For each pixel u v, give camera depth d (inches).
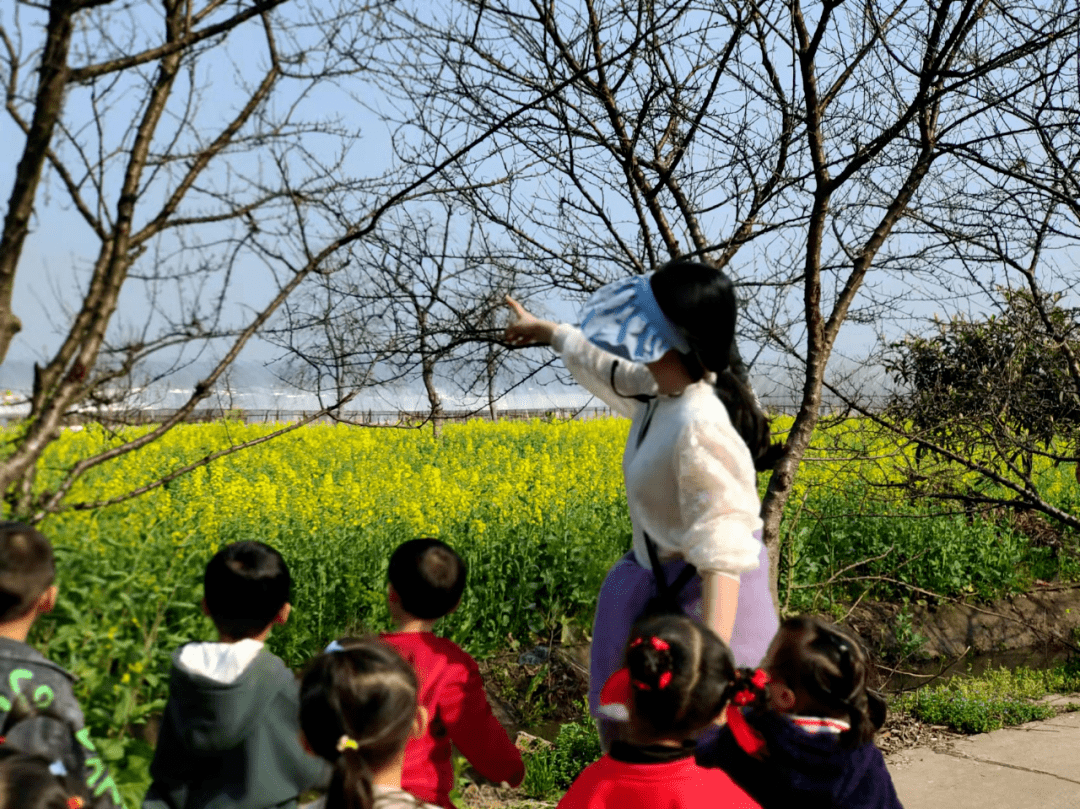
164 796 98.9
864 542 381.7
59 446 219.0
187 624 177.0
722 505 87.7
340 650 77.0
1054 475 464.4
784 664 94.8
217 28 100.0
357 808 70.8
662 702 79.7
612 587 98.4
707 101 164.1
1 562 87.9
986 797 185.2
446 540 302.0
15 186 97.2
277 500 316.8
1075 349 223.9
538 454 612.4
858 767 96.1
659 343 91.5
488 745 106.8
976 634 355.9
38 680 87.4
